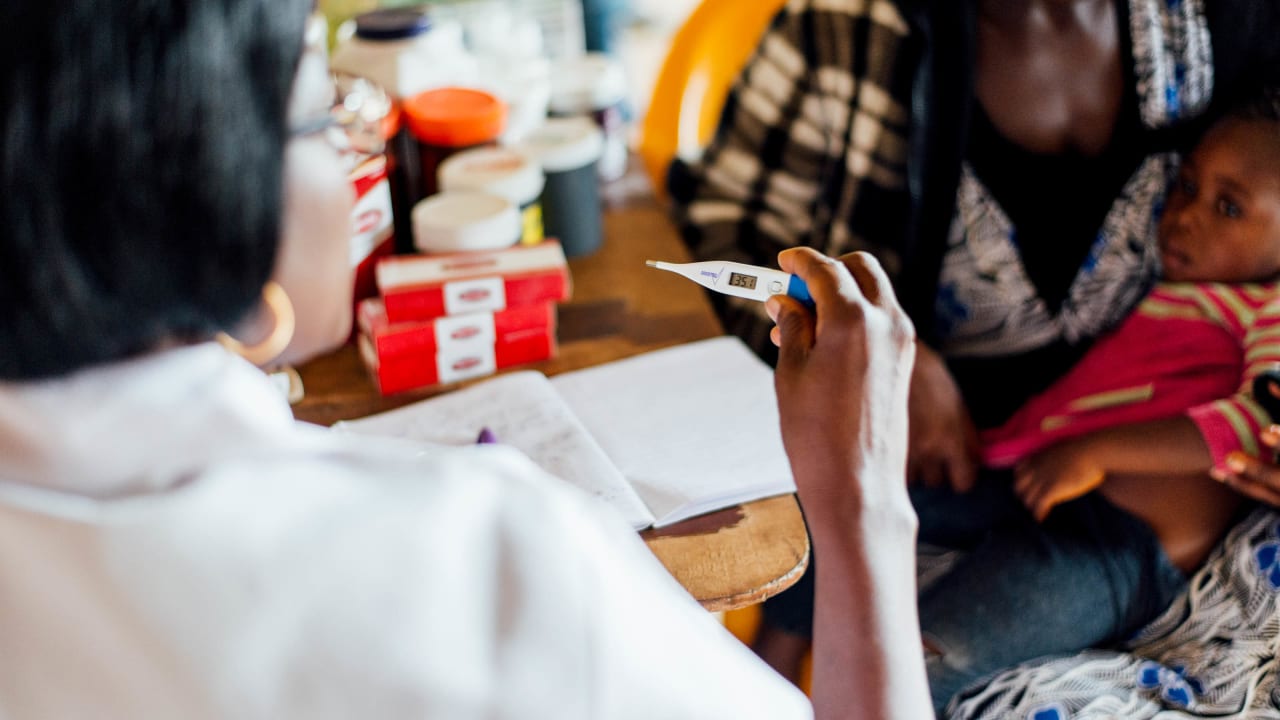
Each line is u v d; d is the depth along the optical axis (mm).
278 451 352
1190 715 903
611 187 1307
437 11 1309
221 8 296
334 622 319
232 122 302
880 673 554
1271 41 1082
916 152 1102
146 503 320
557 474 769
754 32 1480
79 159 290
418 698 319
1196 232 1060
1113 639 1015
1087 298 1150
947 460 1131
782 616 1074
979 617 985
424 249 968
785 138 1238
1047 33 1074
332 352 986
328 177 379
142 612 314
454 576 334
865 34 1121
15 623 319
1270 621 927
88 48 284
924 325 1178
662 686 363
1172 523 1021
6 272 299
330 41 1261
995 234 1129
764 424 838
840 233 1197
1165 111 1100
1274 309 1013
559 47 1626
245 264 322
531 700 331
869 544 573
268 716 315
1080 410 1116
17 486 328
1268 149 995
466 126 1035
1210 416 1010
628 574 375
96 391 335
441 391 919
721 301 1198
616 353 963
